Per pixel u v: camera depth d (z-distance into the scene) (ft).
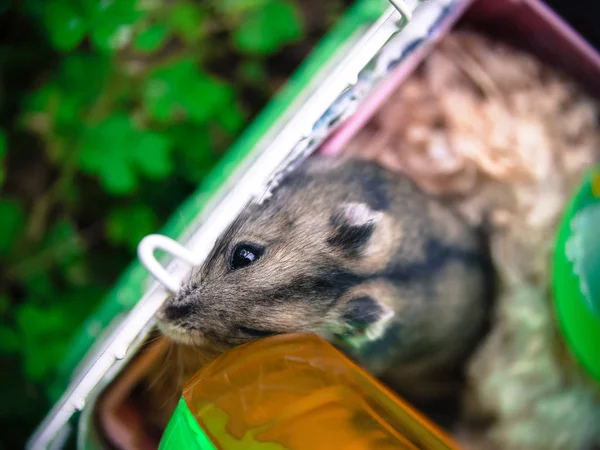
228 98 0.79
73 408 0.35
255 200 0.37
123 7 0.69
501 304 0.46
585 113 0.55
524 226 0.49
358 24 0.57
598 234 0.42
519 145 0.53
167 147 0.73
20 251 0.80
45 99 0.76
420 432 0.35
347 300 0.41
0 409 0.73
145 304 0.34
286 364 0.35
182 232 0.49
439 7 0.46
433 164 0.51
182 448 0.34
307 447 0.33
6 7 0.76
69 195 0.82
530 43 0.57
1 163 0.69
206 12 0.79
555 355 0.45
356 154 0.48
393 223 0.44
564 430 0.44
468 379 0.43
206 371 0.35
